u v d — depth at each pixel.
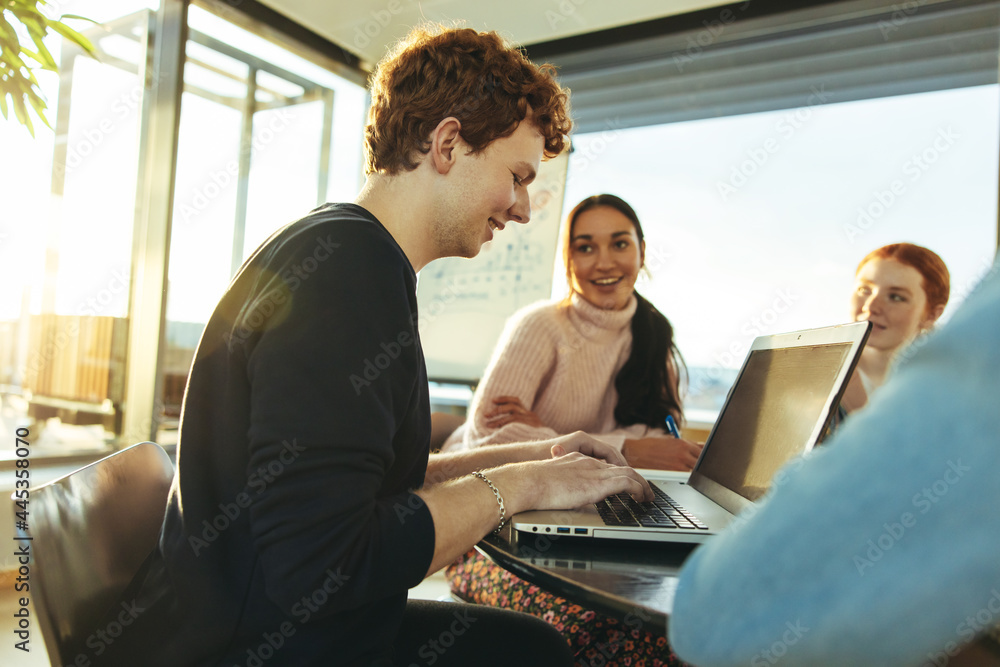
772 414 0.92
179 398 2.88
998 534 0.28
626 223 2.09
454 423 2.12
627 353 2.13
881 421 0.32
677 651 0.38
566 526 0.75
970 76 2.54
